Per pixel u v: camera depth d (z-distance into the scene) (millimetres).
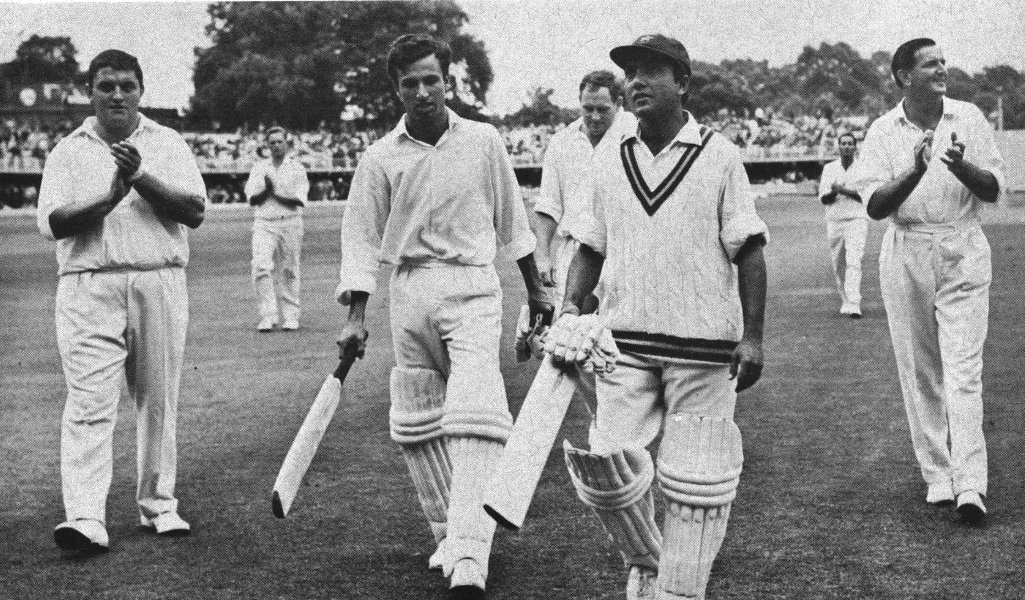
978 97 32219
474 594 4500
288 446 7250
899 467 6309
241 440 7434
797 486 5973
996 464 6332
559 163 7148
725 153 3984
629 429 4062
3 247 24156
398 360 5059
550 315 5223
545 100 34875
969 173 5500
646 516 4117
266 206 12648
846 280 12211
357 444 7246
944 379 5703
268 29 36344
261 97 36125
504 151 5031
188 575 4926
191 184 5609
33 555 5246
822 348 10172
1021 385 8305
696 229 3994
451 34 34938
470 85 34906
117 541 5441
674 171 4000
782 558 4906
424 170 4891
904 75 5797
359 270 4945
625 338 4066
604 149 4180
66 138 5605
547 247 7191
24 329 13141
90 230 5480
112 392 5457
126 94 5574
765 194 35750
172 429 5629
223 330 12719
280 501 3965
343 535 5445
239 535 5477
